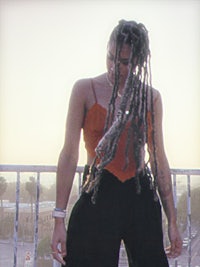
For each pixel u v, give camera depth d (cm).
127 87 209
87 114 217
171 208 233
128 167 213
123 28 212
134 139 212
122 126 208
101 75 222
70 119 220
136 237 214
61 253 220
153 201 217
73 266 213
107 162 208
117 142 208
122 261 315
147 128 217
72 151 220
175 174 348
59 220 220
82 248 212
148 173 218
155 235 216
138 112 212
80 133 221
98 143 214
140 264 216
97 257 210
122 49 210
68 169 220
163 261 218
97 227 210
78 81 222
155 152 222
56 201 221
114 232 210
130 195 212
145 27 215
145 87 215
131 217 213
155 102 226
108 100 216
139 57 211
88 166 218
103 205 210
